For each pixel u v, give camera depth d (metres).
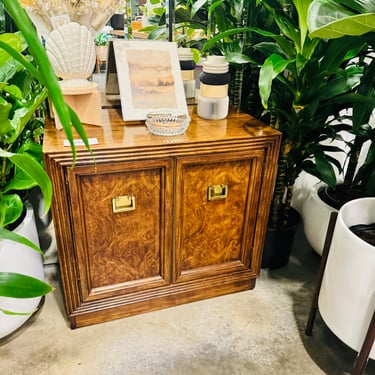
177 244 1.21
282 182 1.43
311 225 1.51
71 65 1.08
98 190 1.03
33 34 0.41
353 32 0.85
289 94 1.30
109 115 1.27
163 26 1.51
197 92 1.55
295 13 1.19
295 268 1.60
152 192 1.10
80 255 1.09
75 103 1.11
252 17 1.38
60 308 1.32
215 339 1.22
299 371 1.12
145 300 1.27
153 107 1.24
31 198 1.64
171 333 1.24
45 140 1.00
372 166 1.33
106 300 1.21
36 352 1.15
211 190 1.17
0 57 0.78
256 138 1.12
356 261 0.96
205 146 1.07
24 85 1.15
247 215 1.27
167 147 1.03
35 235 1.20
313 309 1.20
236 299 1.40
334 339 1.24
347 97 1.12
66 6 1.10
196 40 1.54
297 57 1.05
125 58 1.24
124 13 1.41
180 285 1.30
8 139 0.97
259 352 1.18
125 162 1.00
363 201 1.14
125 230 1.13
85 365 1.11
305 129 1.32
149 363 1.13
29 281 0.76
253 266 1.38
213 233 1.26
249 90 1.54
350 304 1.01
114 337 1.21
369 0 0.90
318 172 1.39
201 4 1.28
